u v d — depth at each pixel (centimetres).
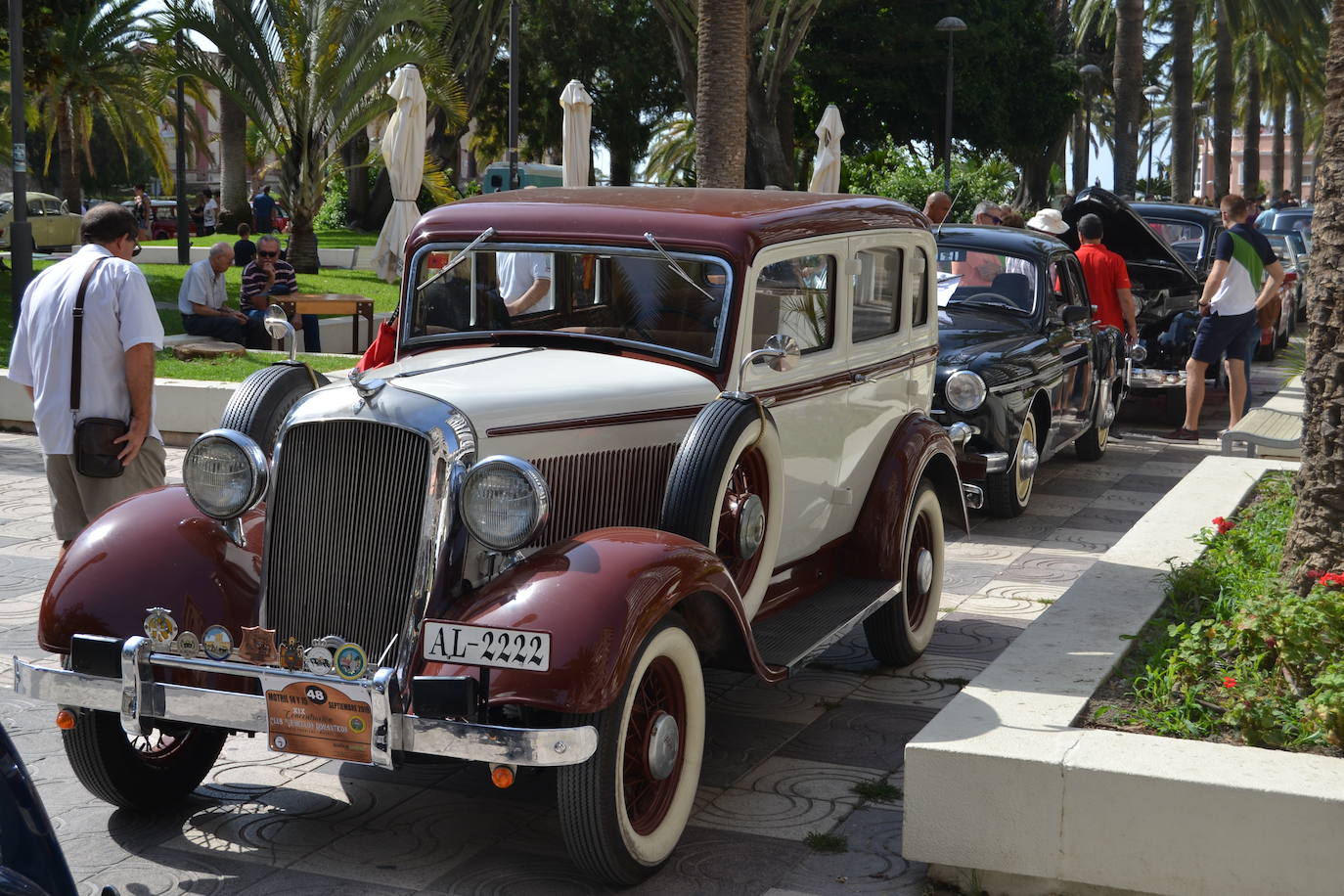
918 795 384
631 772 402
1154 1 4791
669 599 387
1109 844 366
